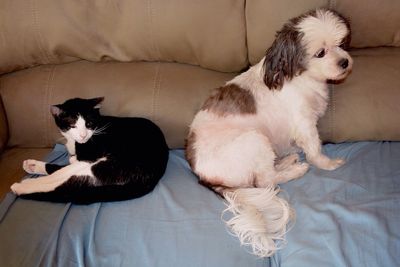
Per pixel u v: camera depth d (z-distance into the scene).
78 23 1.87
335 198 1.57
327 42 1.65
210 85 1.96
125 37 1.89
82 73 2.02
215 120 1.82
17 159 2.01
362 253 1.34
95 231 1.54
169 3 1.77
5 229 1.56
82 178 1.70
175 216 1.56
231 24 1.80
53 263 1.42
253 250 1.41
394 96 1.81
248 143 1.70
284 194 1.67
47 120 2.03
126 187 1.67
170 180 1.78
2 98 2.05
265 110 1.84
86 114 1.81
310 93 1.80
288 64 1.71
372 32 1.80
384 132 1.83
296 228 1.48
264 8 1.76
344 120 1.86
